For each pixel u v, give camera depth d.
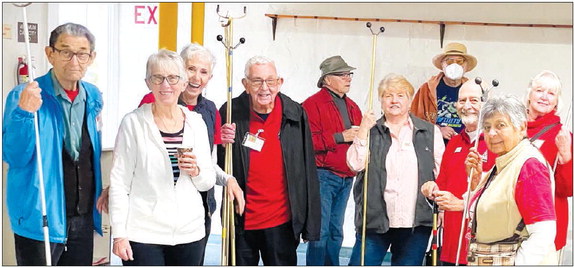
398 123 6.12
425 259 6.12
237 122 5.74
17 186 4.95
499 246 4.82
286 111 5.73
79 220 5.04
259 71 5.66
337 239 6.43
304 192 5.74
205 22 6.97
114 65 8.02
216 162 5.61
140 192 4.77
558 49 6.59
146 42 7.97
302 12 6.84
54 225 4.91
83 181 5.00
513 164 4.79
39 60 5.82
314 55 6.84
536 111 5.73
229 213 5.75
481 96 5.88
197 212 4.86
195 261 4.90
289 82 6.89
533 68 6.62
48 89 4.94
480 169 5.60
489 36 6.65
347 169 6.38
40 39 5.83
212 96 7.05
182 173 4.80
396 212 6.06
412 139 6.09
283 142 5.72
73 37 4.89
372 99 6.55
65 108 4.97
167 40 6.05
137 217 4.76
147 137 4.75
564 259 6.59
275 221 5.73
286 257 5.79
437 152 6.09
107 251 6.74
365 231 6.14
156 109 4.80
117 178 4.76
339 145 6.36
